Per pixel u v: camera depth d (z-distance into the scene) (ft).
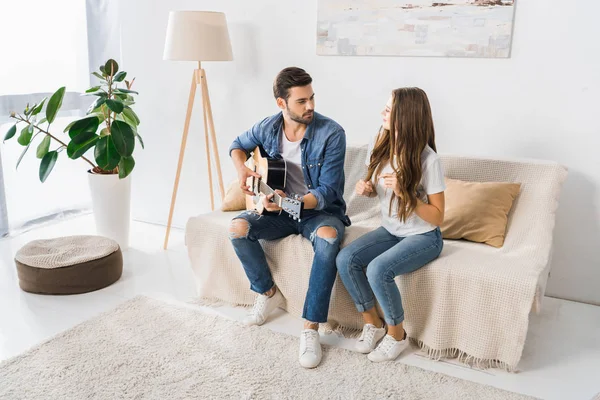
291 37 9.64
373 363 6.56
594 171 8.07
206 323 7.41
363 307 6.83
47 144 9.72
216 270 8.07
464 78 8.55
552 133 8.21
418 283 6.72
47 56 11.00
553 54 7.97
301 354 6.53
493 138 8.58
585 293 8.47
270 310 7.55
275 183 7.13
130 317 7.51
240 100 10.35
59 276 8.12
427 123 6.46
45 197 11.66
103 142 9.13
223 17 9.39
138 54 11.09
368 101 9.29
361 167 8.57
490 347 6.43
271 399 5.82
